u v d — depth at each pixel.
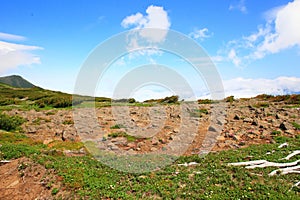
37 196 12.88
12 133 25.30
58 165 15.06
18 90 112.44
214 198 11.53
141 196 12.13
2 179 14.79
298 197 11.52
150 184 13.12
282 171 14.36
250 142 21.16
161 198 11.94
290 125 24.91
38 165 15.27
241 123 27.62
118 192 12.38
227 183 12.97
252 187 12.45
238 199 11.36
